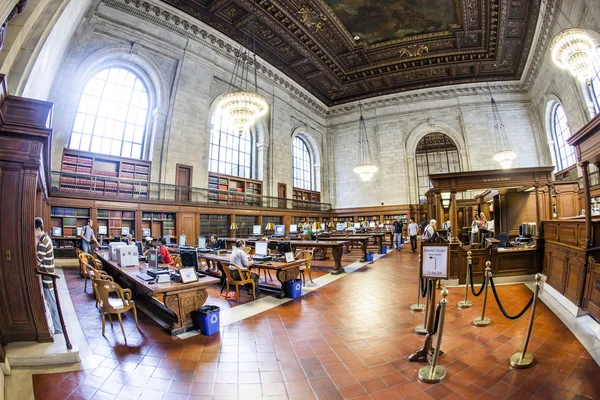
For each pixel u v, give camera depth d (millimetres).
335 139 21984
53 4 3590
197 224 12242
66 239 8859
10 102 2980
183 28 12883
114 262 5914
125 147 11727
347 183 21312
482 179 6570
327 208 21438
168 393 2422
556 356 2922
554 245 5211
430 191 12977
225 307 4863
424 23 13312
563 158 15156
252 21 13055
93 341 3449
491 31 13617
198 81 13484
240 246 5617
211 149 14875
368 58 15891
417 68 16844
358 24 13352
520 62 16016
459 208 14031
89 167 10305
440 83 18578
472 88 18328
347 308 4699
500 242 6770
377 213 19906
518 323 3873
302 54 15430
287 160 18469
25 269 3047
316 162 21641
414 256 10602
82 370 2768
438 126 18953
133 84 12148
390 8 12375
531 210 8352
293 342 3420
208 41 13828
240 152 16484
